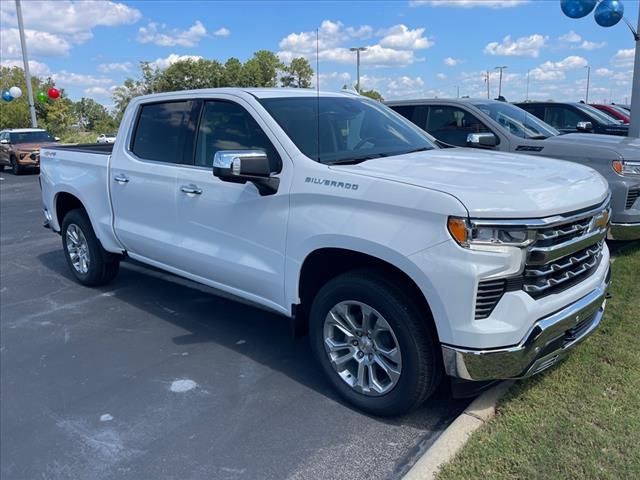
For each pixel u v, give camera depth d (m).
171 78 57.16
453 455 2.72
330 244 3.17
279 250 3.51
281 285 3.56
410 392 3.01
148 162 4.62
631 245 6.32
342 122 3.96
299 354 4.17
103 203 5.20
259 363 4.04
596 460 2.63
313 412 3.34
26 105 41.81
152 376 3.89
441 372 3.02
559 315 2.85
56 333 4.73
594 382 3.30
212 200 3.95
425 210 2.76
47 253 7.68
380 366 3.15
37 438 3.19
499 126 7.24
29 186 16.58
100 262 5.70
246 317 4.96
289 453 2.96
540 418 2.98
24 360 4.21
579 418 2.96
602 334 3.92
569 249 2.87
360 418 3.26
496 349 2.71
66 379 3.89
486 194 2.71
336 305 3.29
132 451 3.04
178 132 4.40
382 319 3.05
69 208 6.10
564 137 7.05
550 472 2.56
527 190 2.80
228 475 2.80
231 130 3.95
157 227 4.57
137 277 6.26
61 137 42.28
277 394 3.58
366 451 2.94
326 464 2.85
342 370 3.39
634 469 2.55
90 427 3.28
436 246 2.72
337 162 3.45
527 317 2.71
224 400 3.53
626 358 3.55
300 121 3.75
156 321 4.92
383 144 3.95
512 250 2.65
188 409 3.44
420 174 3.06
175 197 4.29
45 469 2.91
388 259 2.89
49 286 6.07
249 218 3.69
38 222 10.19
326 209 3.20
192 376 3.87
